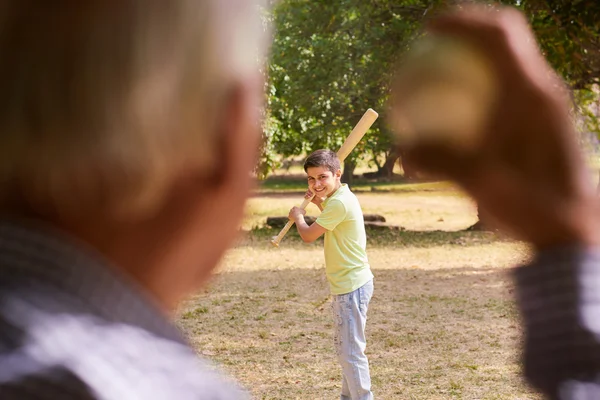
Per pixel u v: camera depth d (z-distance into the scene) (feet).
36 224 1.81
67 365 1.65
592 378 2.09
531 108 2.00
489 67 1.98
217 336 27.04
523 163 2.05
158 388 1.73
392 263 43.78
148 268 1.92
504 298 33.04
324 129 56.34
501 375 22.30
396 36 50.16
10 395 1.60
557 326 2.13
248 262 42.93
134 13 1.77
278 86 58.34
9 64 1.75
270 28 1.98
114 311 1.82
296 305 32.22
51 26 1.74
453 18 2.00
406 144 2.04
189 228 1.92
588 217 2.12
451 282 37.29
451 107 1.99
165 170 1.84
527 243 2.15
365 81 51.88
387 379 22.20
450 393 20.88
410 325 28.63
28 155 1.76
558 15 33.22
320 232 17.01
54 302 1.76
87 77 1.75
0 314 1.71
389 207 78.59
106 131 1.77
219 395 1.84
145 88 1.78
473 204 2.13
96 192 1.79
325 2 55.88
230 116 1.92
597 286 2.12
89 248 1.84
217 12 1.87
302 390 21.31
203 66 1.85
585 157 2.11
